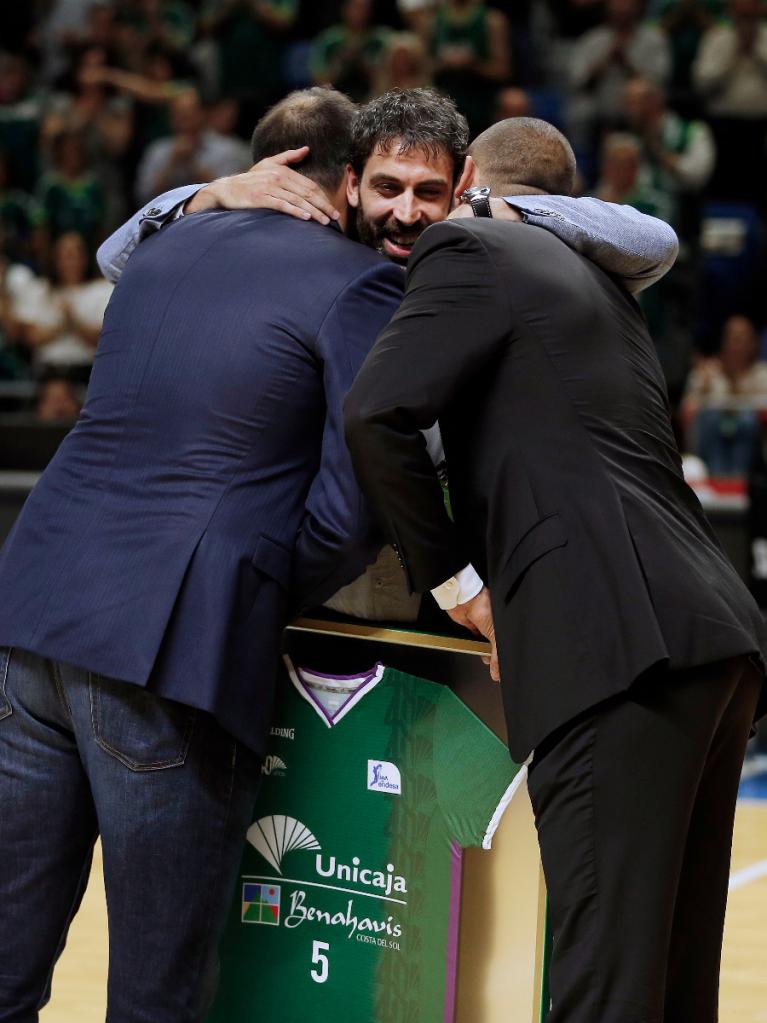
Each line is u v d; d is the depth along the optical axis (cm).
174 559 332
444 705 354
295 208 366
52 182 1288
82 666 329
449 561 333
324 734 365
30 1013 356
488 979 356
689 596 320
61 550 342
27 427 932
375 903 362
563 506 320
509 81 1379
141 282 360
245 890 373
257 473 342
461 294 327
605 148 1295
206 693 326
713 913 348
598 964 312
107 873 339
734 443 979
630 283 367
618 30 1383
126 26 1477
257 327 344
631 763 313
